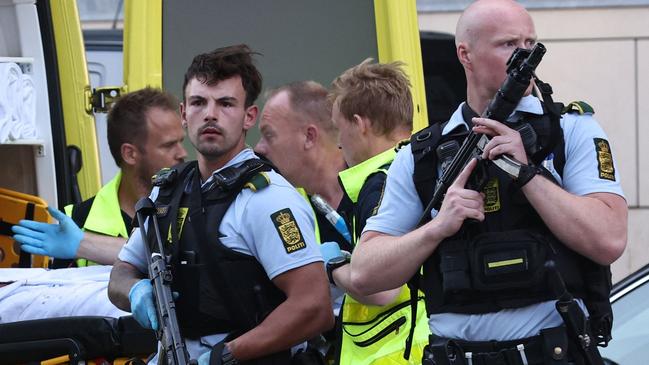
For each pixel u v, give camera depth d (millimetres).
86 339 15141
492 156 11625
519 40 12109
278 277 13203
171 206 13578
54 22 20250
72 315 15562
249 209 13281
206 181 13672
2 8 19203
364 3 19703
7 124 18078
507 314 11891
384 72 15383
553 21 35656
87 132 20266
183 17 19828
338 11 19703
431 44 28625
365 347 14258
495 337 11922
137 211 13648
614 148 35594
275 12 19734
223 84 13656
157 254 13344
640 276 16422
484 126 11664
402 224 12633
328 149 16672
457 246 11953
